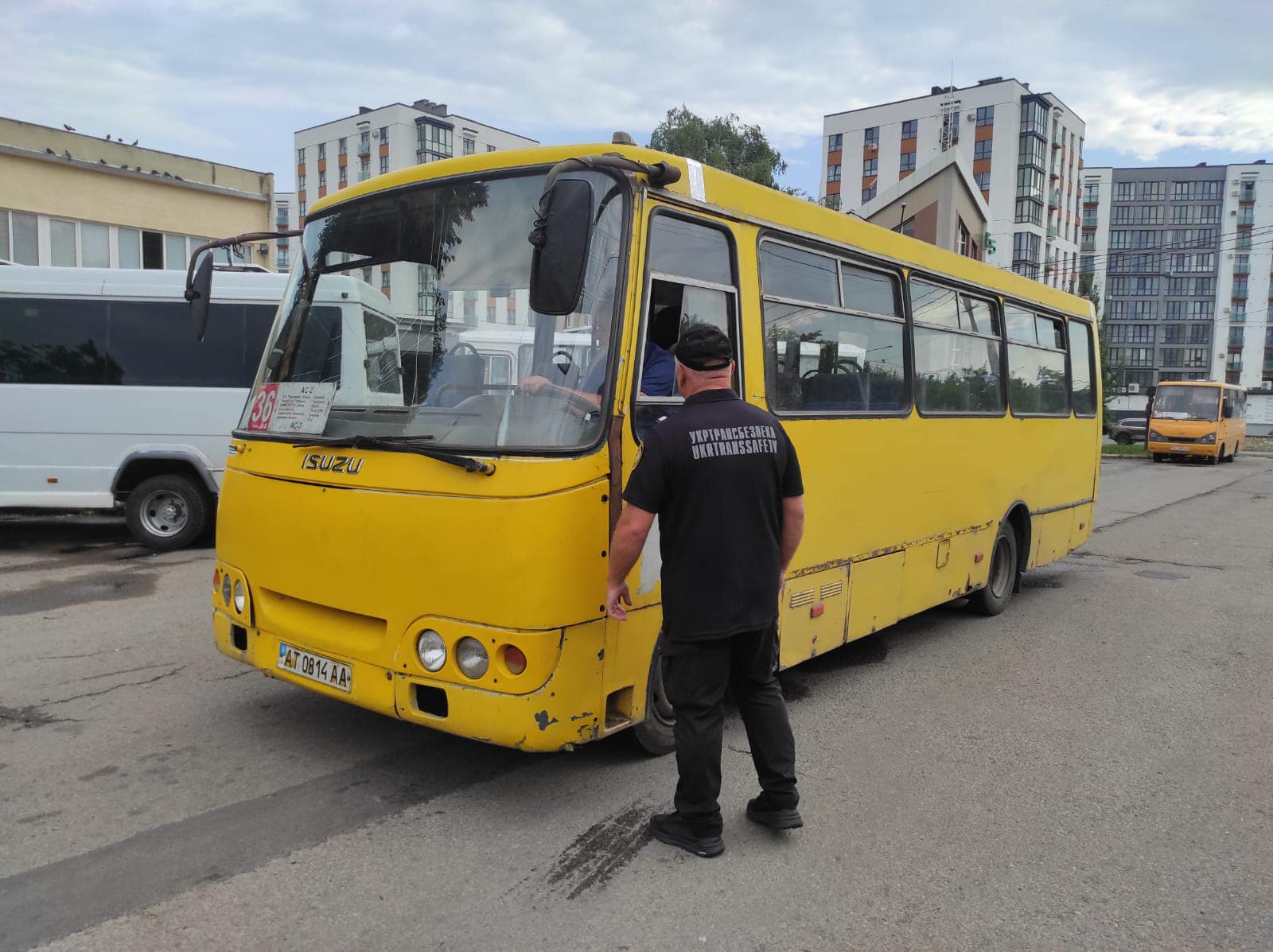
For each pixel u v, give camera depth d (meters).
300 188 89.00
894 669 6.21
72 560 9.05
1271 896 3.36
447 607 3.50
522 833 3.64
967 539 6.91
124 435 9.36
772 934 3.02
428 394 3.81
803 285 4.93
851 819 3.90
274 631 4.09
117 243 20.20
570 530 3.46
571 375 3.60
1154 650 6.79
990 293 7.08
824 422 5.02
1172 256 111.19
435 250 4.00
